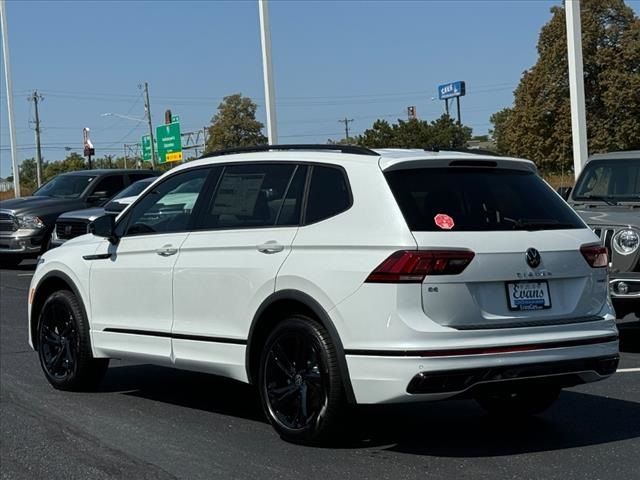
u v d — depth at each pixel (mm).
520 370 5418
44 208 18312
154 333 6828
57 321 7855
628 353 9570
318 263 5645
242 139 55062
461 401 7316
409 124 47000
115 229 7312
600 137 51500
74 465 5676
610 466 5484
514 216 5758
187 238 6668
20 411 7125
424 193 5605
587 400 7324
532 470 5410
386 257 5316
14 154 36125
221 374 6391
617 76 50750
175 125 58719
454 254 5312
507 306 5488
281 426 5945
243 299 6113
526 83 55125
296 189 6086
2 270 19219
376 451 5832
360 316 5371
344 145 6379
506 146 59375
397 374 5219
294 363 5863
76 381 7672
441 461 5609
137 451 5945
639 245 9172
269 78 20719
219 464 5602
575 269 5785
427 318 5266
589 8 52281
